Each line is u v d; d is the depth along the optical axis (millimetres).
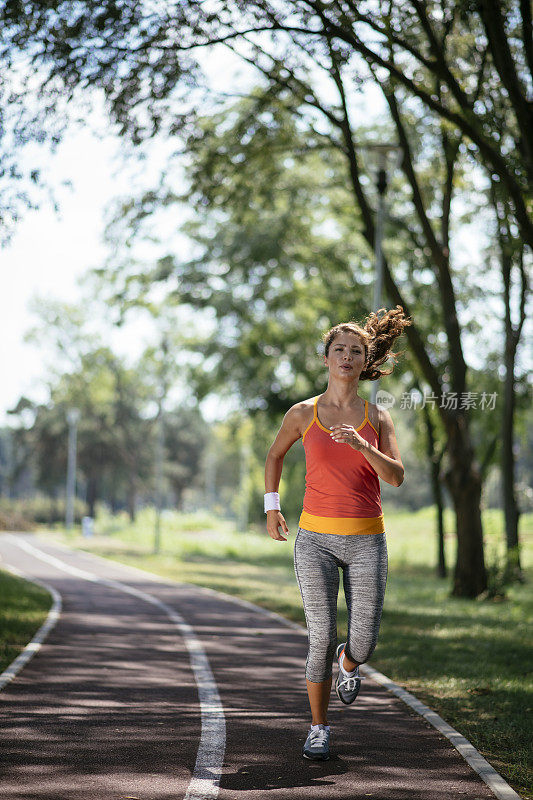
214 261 38375
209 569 42312
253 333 41031
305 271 38125
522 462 100688
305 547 7203
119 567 41219
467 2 16953
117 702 9648
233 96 22578
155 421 114438
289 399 44969
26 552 54875
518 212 17578
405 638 16797
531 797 6461
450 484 29531
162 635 16109
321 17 16672
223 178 24375
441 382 31234
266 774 6961
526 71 20609
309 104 23438
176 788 6508
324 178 35000
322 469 7156
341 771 7105
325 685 7371
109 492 156250
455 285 36469
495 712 9695
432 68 17828
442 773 7125
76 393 96062
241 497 95625
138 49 16141
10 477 138625
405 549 60031
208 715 9141
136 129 17234
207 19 16250
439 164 29375
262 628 17922
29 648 13289
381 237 22281
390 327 7957
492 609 25156
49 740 7793
